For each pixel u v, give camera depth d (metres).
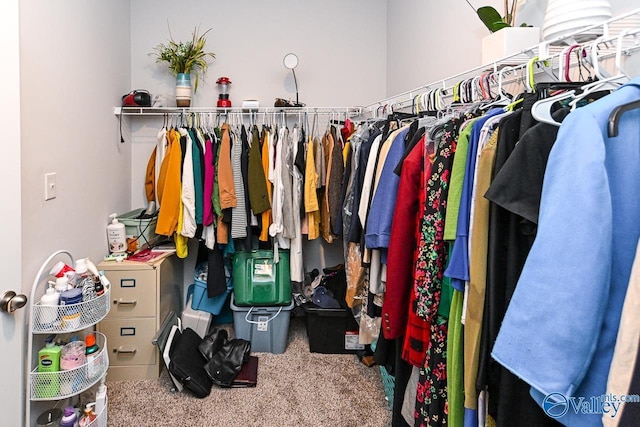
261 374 2.32
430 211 1.16
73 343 1.60
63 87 1.84
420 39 2.51
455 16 2.07
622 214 0.67
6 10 1.23
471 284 0.95
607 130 0.67
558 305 0.64
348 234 2.05
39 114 1.62
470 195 1.00
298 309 3.14
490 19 1.51
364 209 1.72
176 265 2.74
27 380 1.45
